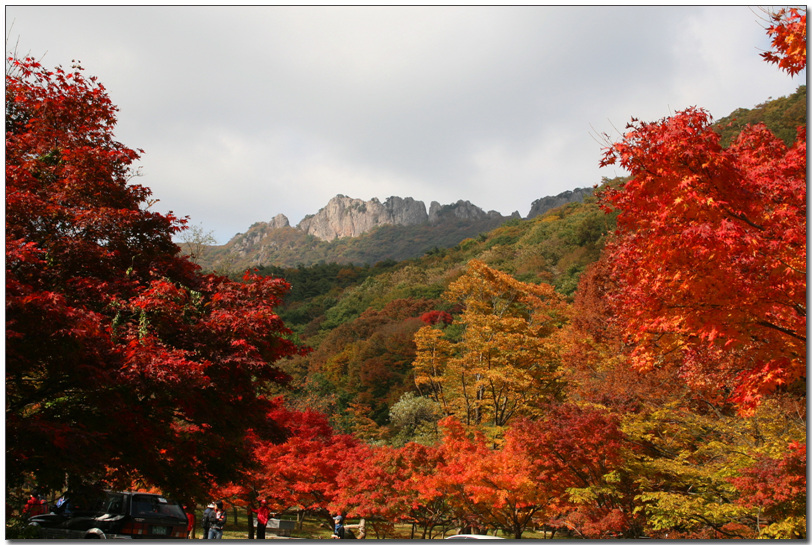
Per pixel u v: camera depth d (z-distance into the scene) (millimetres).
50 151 10117
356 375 61750
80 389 8562
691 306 8078
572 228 88062
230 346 9680
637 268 8664
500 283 32938
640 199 8016
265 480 19000
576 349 26516
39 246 8922
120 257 10094
